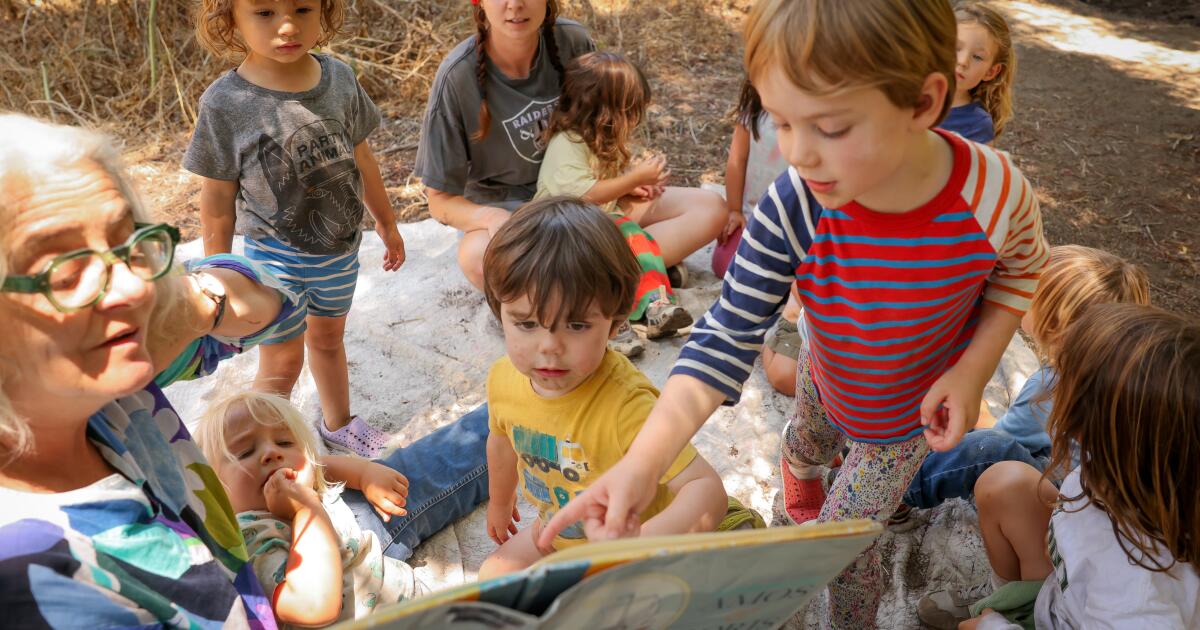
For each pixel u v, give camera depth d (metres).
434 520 2.41
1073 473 1.90
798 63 1.15
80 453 1.30
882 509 1.91
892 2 1.14
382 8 5.64
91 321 1.13
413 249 3.70
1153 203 4.68
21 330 1.10
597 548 0.93
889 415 1.77
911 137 1.34
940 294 1.52
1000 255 1.59
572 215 1.67
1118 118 5.71
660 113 5.35
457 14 5.74
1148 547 1.65
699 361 1.58
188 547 1.37
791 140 1.24
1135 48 7.05
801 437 2.18
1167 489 1.57
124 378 1.17
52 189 1.08
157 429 1.46
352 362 3.09
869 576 1.96
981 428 2.59
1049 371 2.33
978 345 1.66
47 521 1.18
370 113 2.68
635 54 6.08
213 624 1.37
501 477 2.09
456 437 2.51
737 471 2.64
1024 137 5.40
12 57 5.12
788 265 1.59
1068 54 6.86
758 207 1.58
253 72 2.39
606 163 3.18
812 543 1.02
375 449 2.72
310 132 2.41
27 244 1.07
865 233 1.48
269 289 1.68
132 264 1.21
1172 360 1.55
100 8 5.39
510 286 1.63
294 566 1.85
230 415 1.99
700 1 6.84
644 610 1.03
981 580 2.30
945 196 1.43
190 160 2.37
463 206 3.12
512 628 0.90
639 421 1.74
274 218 2.43
